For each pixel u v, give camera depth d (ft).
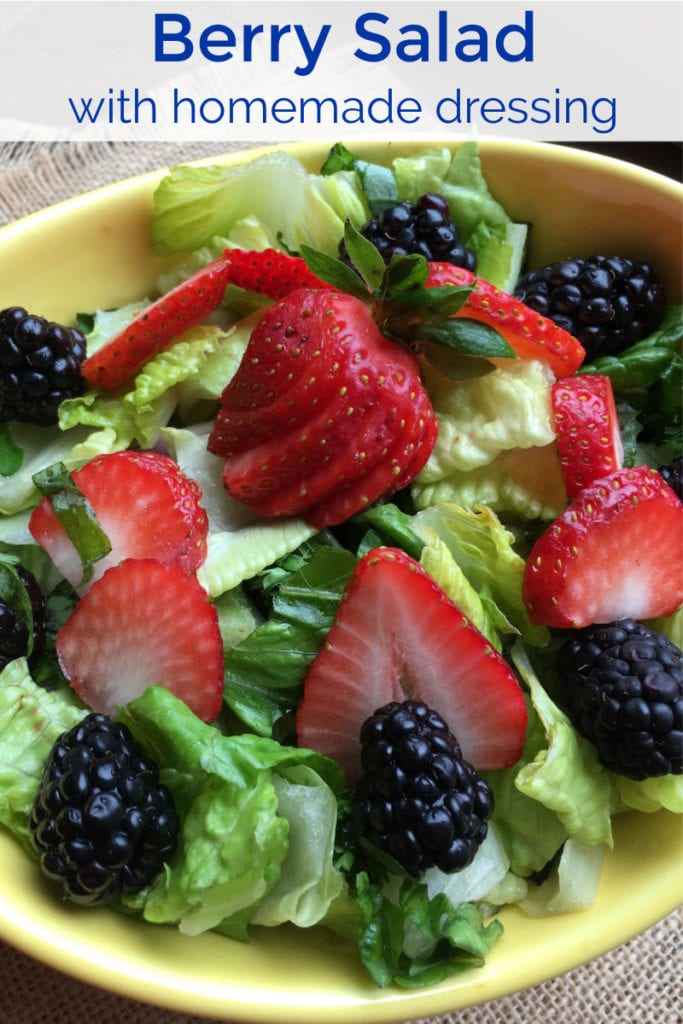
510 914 0.81
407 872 0.76
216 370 0.91
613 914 0.79
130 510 0.83
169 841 0.76
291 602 0.83
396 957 0.76
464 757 0.81
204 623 0.81
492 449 0.86
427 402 0.85
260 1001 0.75
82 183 1.14
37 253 0.92
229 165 0.94
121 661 0.82
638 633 0.81
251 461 0.85
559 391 0.86
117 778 0.75
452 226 0.93
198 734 0.77
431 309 0.83
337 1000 0.75
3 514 0.89
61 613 0.86
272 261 0.89
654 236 0.95
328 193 0.94
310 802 0.77
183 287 0.88
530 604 0.83
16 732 0.80
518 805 0.82
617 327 0.93
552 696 0.85
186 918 0.76
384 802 0.75
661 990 0.95
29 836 0.78
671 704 0.78
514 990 0.77
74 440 0.91
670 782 0.81
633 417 0.93
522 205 0.97
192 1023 0.91
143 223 0.95
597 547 0.82
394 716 0.76
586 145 1.23
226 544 0.85
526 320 0.87
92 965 0.74
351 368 0.82
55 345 0.88
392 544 0.85
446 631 0.79
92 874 0.74
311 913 0.76
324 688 0.80
